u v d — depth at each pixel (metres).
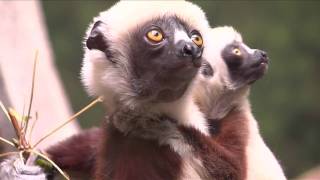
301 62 30.86
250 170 8.37
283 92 30.05
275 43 30.95
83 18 30.47
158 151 7.61
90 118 26.75
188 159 7.61
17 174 7.30
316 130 29.83
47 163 7.66
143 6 7.80
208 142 7.70
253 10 31.52
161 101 7.64
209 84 9.14
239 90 9.37
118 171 7.64
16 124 7.62
